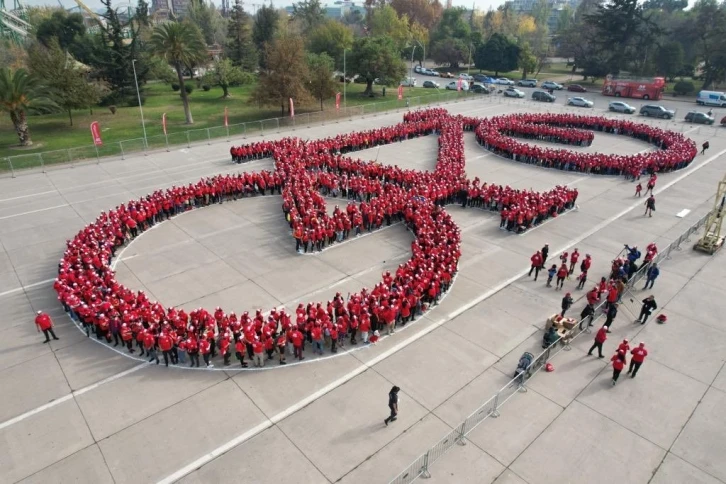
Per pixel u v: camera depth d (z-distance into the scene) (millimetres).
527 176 42406
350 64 81688
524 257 28406
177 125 61688
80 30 96688
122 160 46594
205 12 138625
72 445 15812
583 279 24688
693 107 76938
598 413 17297
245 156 45594
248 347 19219
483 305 23641
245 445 15852
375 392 18125
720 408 17656
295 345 19312
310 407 17406
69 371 19047
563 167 44031
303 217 30375
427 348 20578
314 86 67750
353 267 26953
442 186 35000
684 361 20047
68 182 40438
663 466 15289
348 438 16125
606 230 32094
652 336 21562
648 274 24828
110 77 73750
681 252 29047
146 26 105562
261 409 17312
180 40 57625
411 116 59094
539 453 15648
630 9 95938
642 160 42000
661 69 96875
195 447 15758
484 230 31922
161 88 90062
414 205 31484
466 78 105625
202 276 25938
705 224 30328
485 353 20328
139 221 30547
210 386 18391
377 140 50906
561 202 33938
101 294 21297
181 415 17016
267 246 29266
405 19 123188
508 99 80938
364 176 39281
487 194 34438
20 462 15188
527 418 17031
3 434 16219
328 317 20234
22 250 28906
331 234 28859
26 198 36969
